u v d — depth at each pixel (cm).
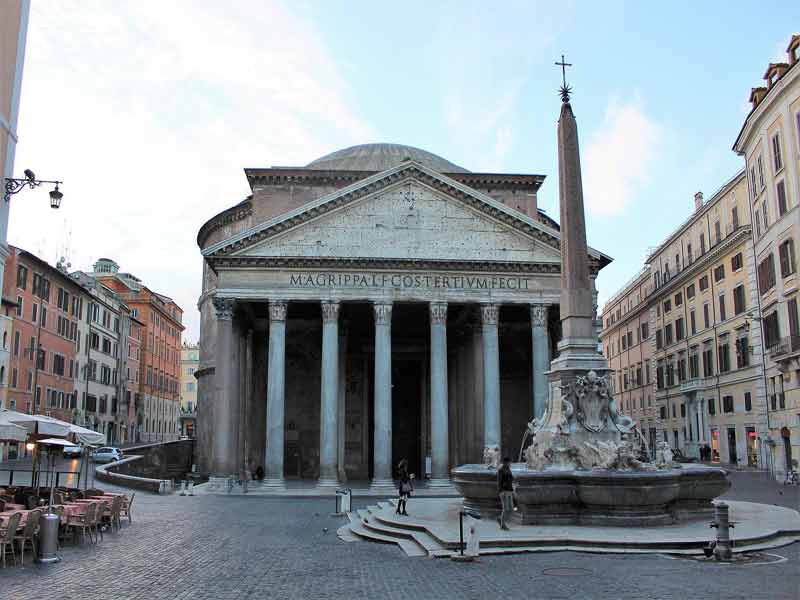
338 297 3912
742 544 1523
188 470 6394
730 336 5056
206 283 5825
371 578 1342
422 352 5269
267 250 3956
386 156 5750
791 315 3647
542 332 4000
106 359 7819
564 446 1852
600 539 1537
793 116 3475
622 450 1816
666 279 6475
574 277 1962
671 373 6362
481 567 1398
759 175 4022
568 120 2045
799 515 1862
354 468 5091
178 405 11138
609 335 8669
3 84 1967
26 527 1536
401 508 2173
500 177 5100
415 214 4047
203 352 5712
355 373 5222
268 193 5031
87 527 1873
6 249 2036
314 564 1509
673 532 1625
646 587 1170
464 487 1981
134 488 3622
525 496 1734
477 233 4056
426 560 1525
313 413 4956
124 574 1395
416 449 5328
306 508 2864
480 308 4056
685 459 5431
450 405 5053
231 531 2092
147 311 9319
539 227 4041
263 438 4900
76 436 2150
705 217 5556
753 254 4666
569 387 1897
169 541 1867
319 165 5603
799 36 3516
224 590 1248
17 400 5491
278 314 3888
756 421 4600
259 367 4959
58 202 2136
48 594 1209
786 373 3828
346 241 3994
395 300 3938
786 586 1162
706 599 1079
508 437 5166
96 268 10238
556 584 1214
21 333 5588
